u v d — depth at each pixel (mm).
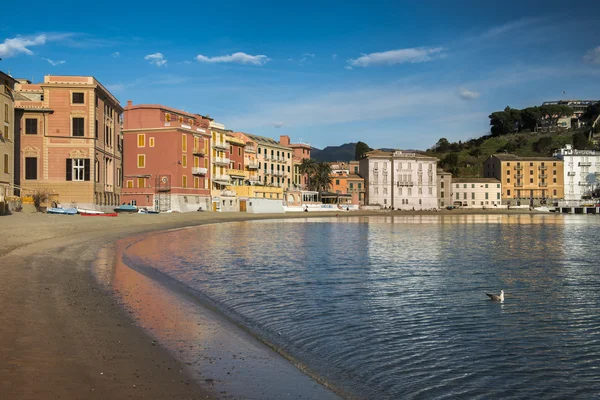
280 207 133250
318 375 11391
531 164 190000
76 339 12250
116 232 52031
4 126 59625
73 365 10336
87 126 68875
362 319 17172
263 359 12117
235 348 12875
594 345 14531
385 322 16828
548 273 29125
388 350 13695
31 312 14695
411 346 14133
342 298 20828
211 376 10555
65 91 68500
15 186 64250
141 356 11391
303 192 150500
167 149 99625
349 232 66625
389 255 38094
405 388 11031
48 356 10773
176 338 13336
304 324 16281
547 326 16609
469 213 161625
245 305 19016
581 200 187875
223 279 25234
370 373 11836
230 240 50562
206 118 116438
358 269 29906
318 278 26141
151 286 21672
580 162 189750
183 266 29938
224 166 119500
